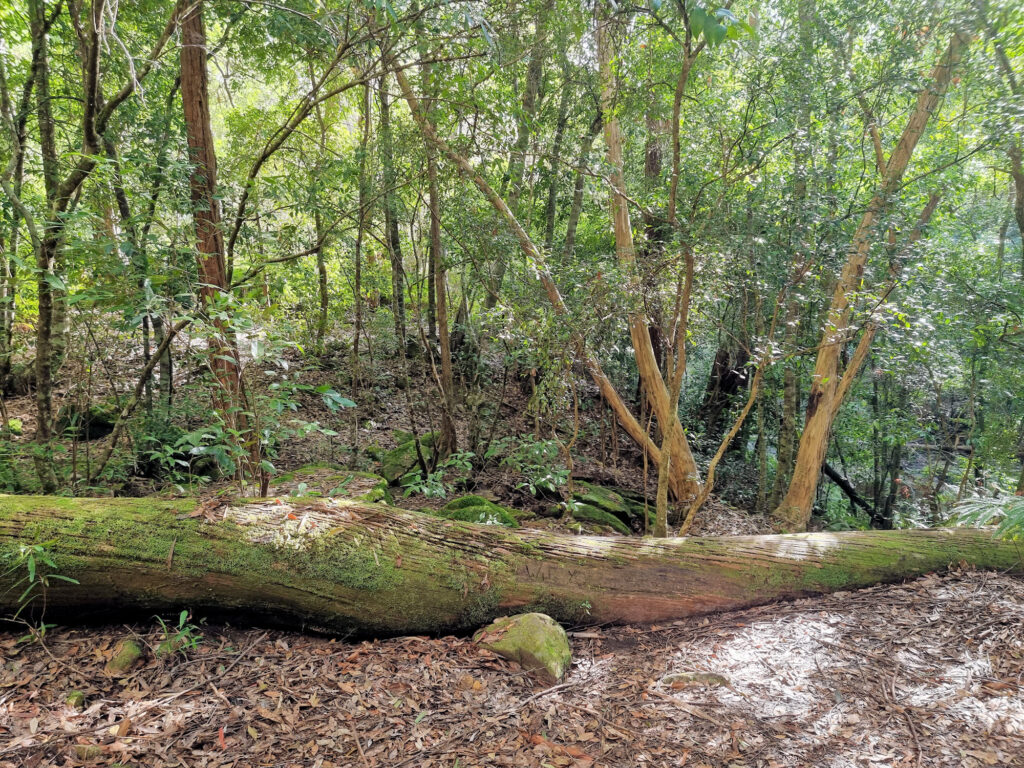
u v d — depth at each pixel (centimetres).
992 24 556
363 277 748
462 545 341
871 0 584
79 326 451
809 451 753
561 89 771
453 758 227
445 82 449
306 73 734
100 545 283
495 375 953
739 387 1052
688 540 388
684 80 373
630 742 242
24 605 277
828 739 244
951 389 957
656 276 490
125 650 271
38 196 517
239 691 258
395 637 318
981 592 366
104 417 593
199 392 527
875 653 308
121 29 502
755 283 551
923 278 598
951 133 702
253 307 324
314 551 304
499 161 547
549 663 287
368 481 489
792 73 557
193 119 411
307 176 546
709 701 270
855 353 721
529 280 563
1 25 514
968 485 890
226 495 336
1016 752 232
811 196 557
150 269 351
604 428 859
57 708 236
